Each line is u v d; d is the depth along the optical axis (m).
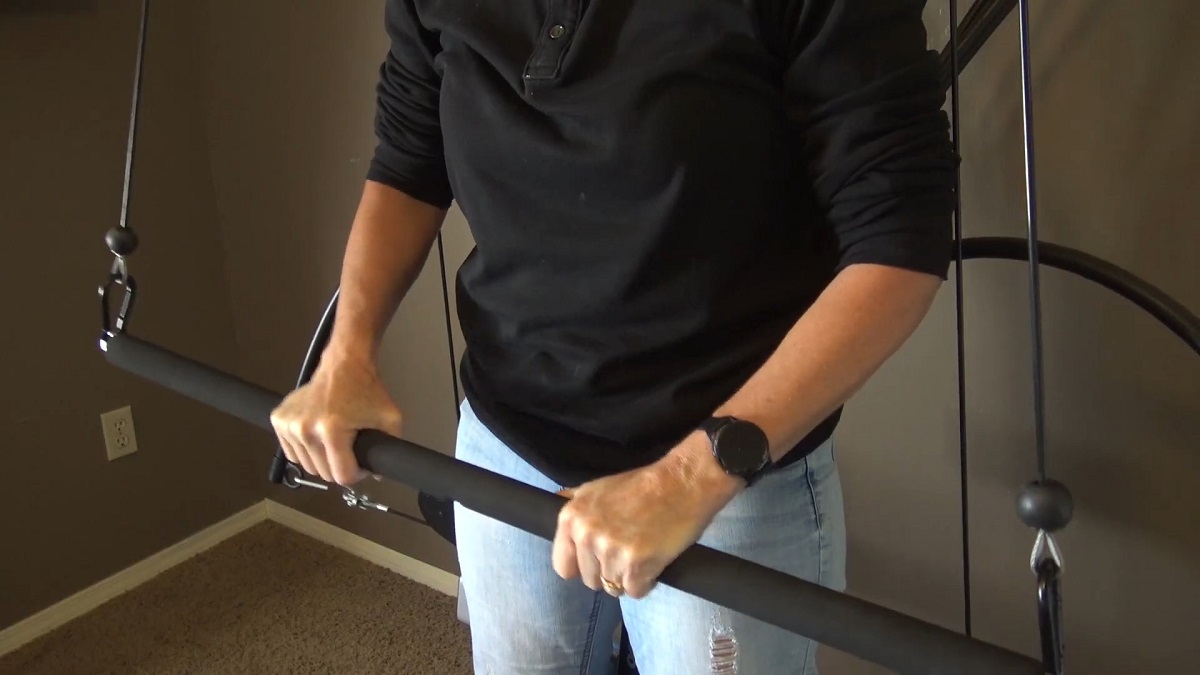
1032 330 0.70
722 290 0.85
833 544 0.97
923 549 1.50
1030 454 1.36
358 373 0.95
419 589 2.19
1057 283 1.27
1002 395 1.36
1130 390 1.26
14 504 2.00
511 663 1.10
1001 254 1.15
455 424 1.99
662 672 0.96
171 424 2.25
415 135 1.08
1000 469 1.39
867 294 0.74
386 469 0.85
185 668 1.96
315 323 2.16
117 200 2.06
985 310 1.34
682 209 0.81
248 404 0.95
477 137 0.91
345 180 1.97
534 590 1.05
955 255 1.00
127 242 1.07
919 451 1.46
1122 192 1.19
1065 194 1.23
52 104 1.93
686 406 0.87
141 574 2.24
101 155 2.02
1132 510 1.31
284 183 2.07
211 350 2.29
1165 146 1.15
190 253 2.20
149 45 2.04
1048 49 1.19
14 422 1.97
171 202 2.15
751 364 0.87
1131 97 1.15
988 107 1.25
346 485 0.89
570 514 0.70
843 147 0.75
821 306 0.76
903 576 1.54
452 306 1.88
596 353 0.90
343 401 0.90
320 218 2.05
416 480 0.83
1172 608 1.32
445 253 1.86
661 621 0.94
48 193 1.95
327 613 2.12
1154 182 1.17
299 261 2.12
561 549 0.71
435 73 1.04
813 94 0.77
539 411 0.95
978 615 1.48
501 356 0.99
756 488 0.90
